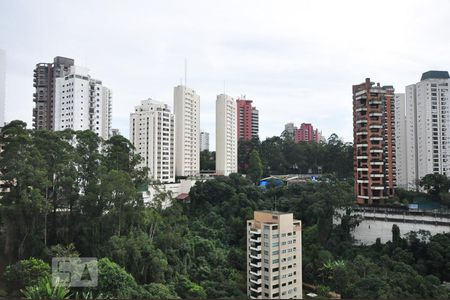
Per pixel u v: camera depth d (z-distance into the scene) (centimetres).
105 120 14375
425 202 9631
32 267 4062
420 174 11550
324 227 7669
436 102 11375
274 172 16188
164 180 11588
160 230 6719
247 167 15362
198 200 9956
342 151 15438
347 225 7712
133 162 7412
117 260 5119
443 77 11794
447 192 9412
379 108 9612
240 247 7725
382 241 7550
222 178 10312
